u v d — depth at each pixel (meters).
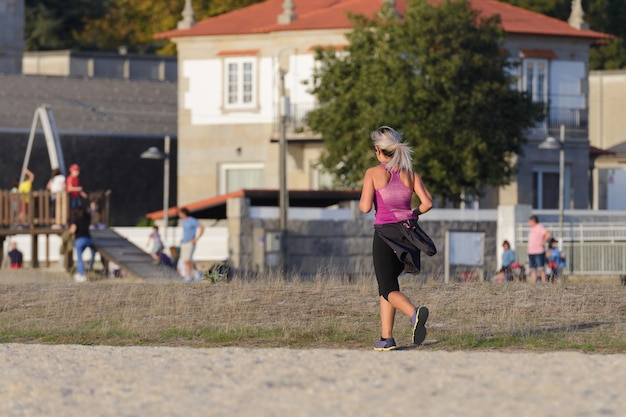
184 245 121.88
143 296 61.75
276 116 179.25
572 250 135.00
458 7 153.25
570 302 57.06
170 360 38.00
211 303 58.53
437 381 32.16
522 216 137.62
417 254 41.53
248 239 139.12
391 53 152.12
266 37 180.25
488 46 154.50
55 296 62.59
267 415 28.42
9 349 42.59
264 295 60.56
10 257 144.25
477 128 152.62
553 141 141.00
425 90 150.00
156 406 30.09
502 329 49.53
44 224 123.25
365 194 41.88
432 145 150.25
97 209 129.38
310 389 31.47
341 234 141.88
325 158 158.00
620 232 133.88
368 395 30.39
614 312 54.44
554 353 38.75
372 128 150.62
